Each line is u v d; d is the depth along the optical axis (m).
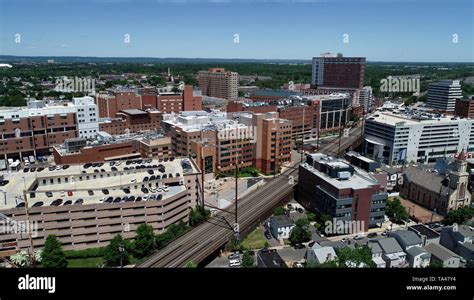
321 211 189.38
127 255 151.00
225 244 163.62
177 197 173.38
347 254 132.25
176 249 156.38
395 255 143.38
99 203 157.50
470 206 198.12
